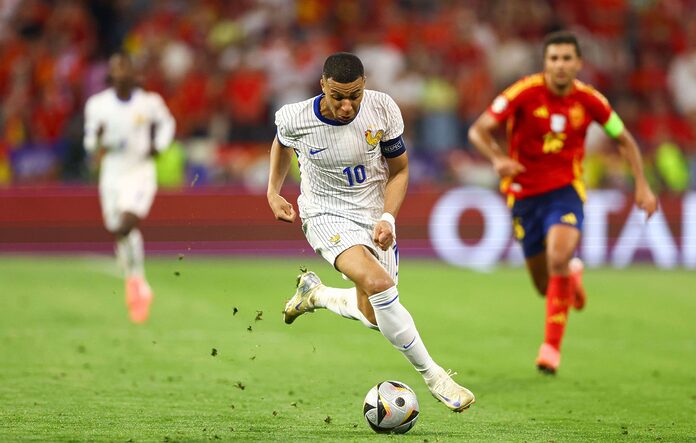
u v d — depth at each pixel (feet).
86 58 222.89
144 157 122.83
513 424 67.62
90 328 111.34
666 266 186.19
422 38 230.07
